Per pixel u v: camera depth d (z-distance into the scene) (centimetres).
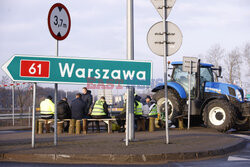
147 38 1248
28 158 1019
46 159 1006
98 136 1595
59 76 1171
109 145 1213
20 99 4691
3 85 3122
